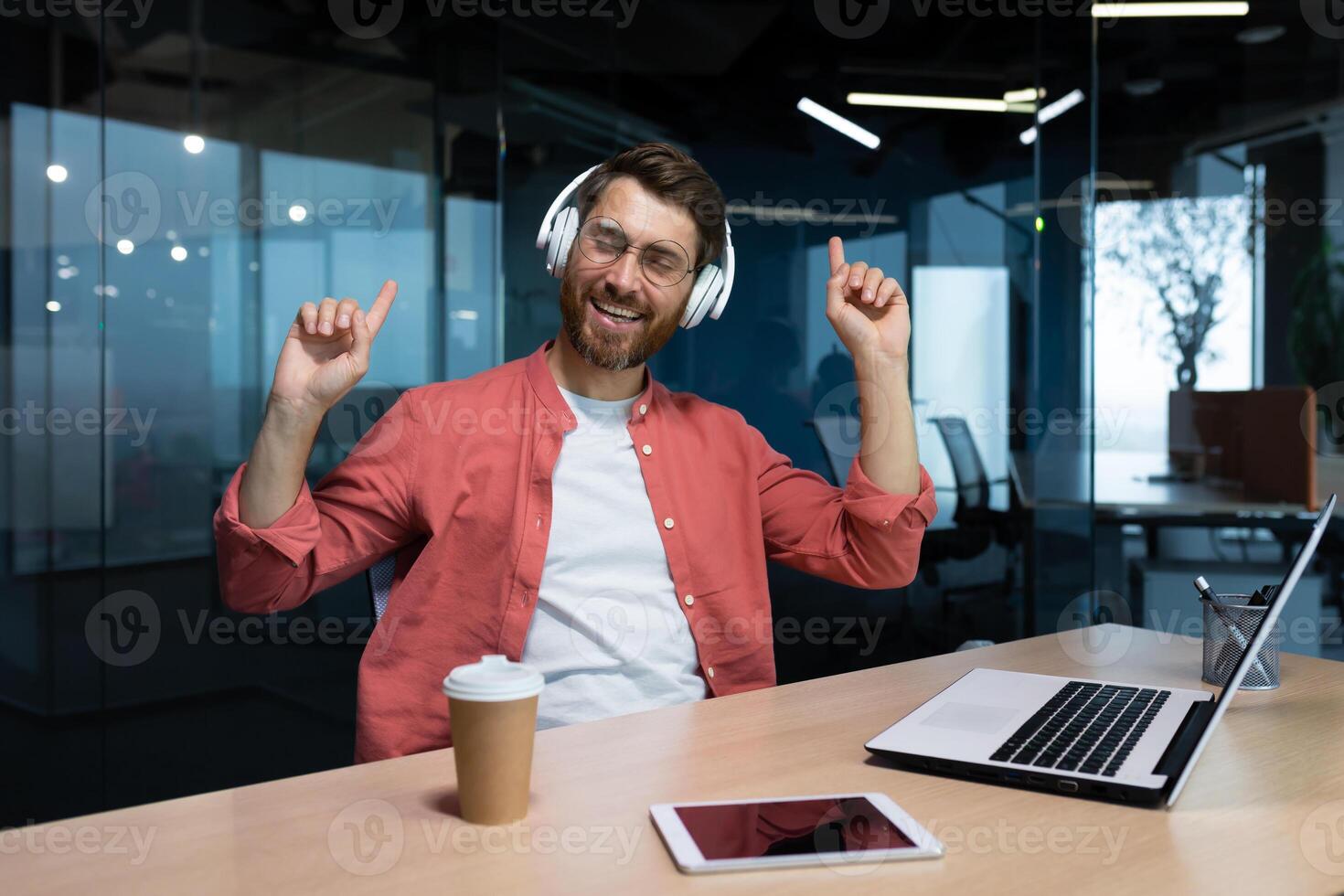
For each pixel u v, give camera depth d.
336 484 1.26
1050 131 3.40
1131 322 3.92
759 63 3.53
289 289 3.15
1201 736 0.76
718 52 3.51
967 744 0.84
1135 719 0.93
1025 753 0.82
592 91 3.41
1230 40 4.22
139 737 2.96
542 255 3.39
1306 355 3.91
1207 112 4.18
